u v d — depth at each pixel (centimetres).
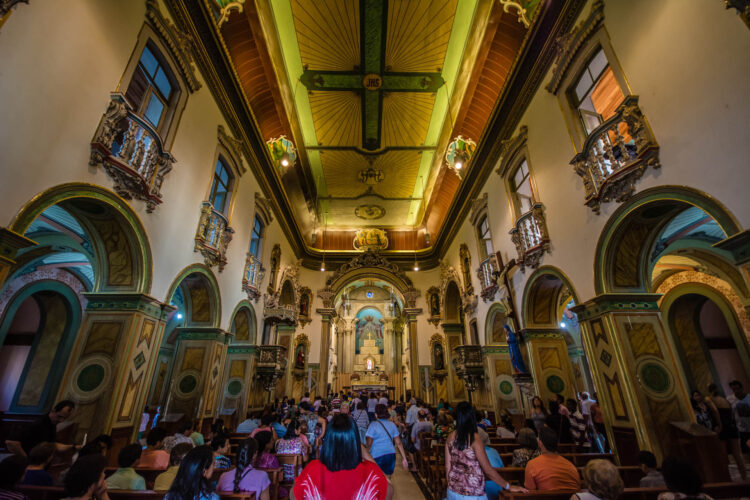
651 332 528
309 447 615
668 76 436
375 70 988
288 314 1194
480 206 1112
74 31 395
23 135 339
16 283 827
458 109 1074
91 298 524
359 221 1759
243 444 325
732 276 809
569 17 626
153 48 554
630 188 492
